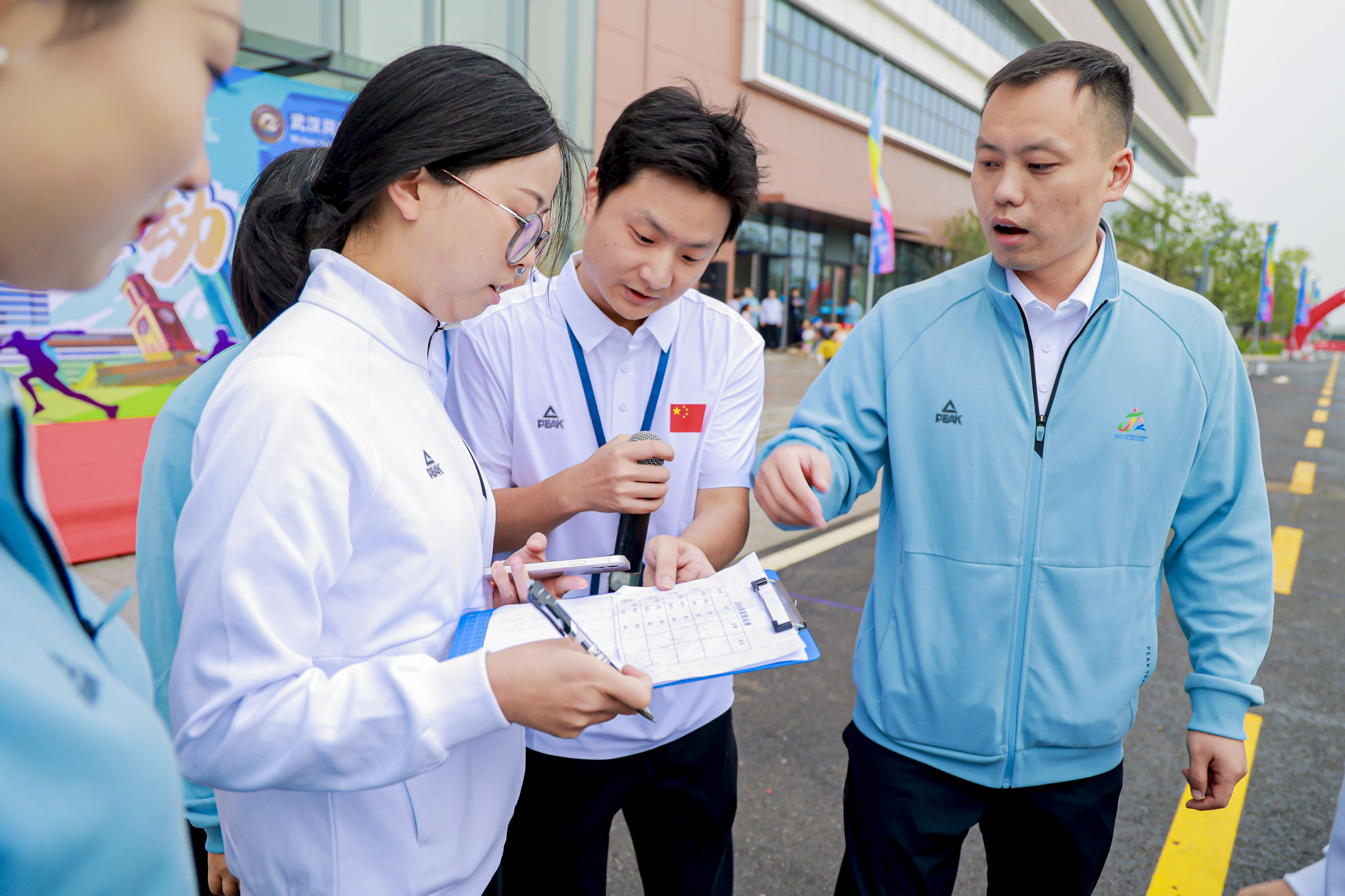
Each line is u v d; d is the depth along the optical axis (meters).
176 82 0.40
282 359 0.77
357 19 4.77
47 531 0.43
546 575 1.09
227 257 4.70
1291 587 4.52
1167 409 1.26
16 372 4.11
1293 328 48.88
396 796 0.89
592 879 1.48
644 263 1.24
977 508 1.31
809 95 16.88
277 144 4.64
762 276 18.70
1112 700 1.29
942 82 22.38
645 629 1.00
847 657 3.35
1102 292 1.24
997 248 1.25
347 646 0.83
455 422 1.51
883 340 1.44
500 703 0.76
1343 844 0.78
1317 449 9.73
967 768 1.34
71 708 0.37
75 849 0.37
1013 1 25.12
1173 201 31.52
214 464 0.72
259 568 0.70
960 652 1.32
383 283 0.88
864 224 19.95
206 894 1.37
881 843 1.38
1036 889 1.43
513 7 5.50
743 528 1.52
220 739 0.71
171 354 4.62
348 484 0.78
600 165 1.27
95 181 0.39
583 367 1.46
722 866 1.57
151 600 1.09
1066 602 1.29
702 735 1.47
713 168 1.16
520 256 0.90
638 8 12.68
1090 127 1.14
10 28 0.36
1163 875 2.11
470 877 1.01
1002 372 1.30
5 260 0.42
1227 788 1.29
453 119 0.81
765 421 8.57
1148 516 1.29
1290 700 3.11
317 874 0.88
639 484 1.22
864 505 5.93
